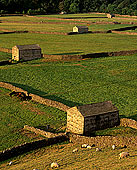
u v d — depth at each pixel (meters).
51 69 81.50
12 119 48.91
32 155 34.53
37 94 61.56
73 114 41.66
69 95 60.78
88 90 63.94
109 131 41.25
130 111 51.12
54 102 53.50
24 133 43.53
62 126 45.12
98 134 40.41
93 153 33.72
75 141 37.56
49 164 31.78
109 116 42.44
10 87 63.62
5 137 42.31
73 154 33.94
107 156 32.56
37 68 82.50
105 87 65.94
